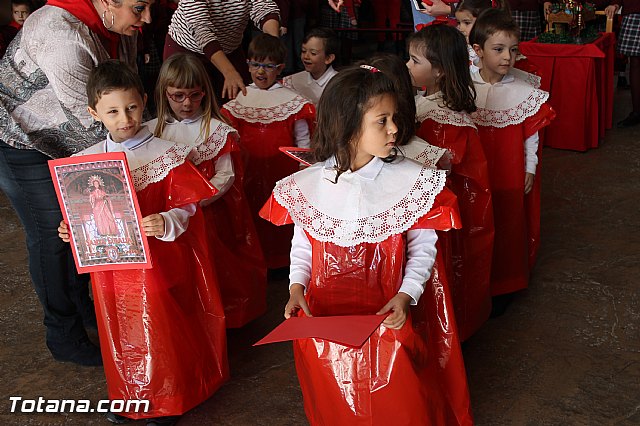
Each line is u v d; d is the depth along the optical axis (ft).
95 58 8.37
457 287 9.80
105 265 7.90
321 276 6.98
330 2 14.51
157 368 8.24
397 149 7.25
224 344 8.95
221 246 10.07
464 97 9.04
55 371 9.98
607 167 17.49
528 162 10.69
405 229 6.67
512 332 10.55
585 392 9.09
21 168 8.94
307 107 11.78
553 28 19.19
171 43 12.09
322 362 7.00
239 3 11.94
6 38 16.40
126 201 7.54
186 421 8.81
